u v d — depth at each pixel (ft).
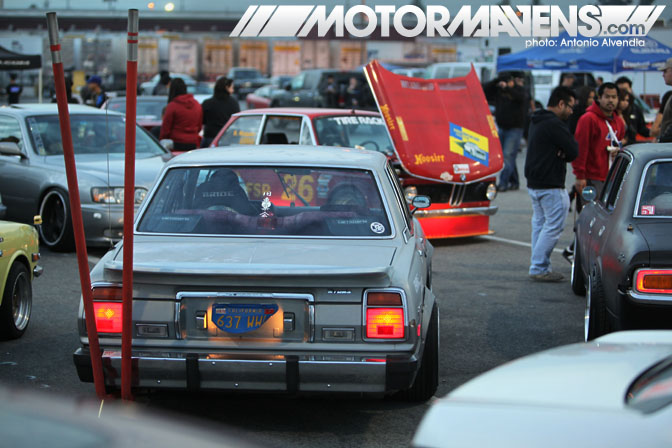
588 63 85.30
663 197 24.61
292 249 19.81
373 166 22.26
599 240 26.11
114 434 7.14
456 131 43.65
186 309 18.20
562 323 29.94
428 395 21.22
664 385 11.12
